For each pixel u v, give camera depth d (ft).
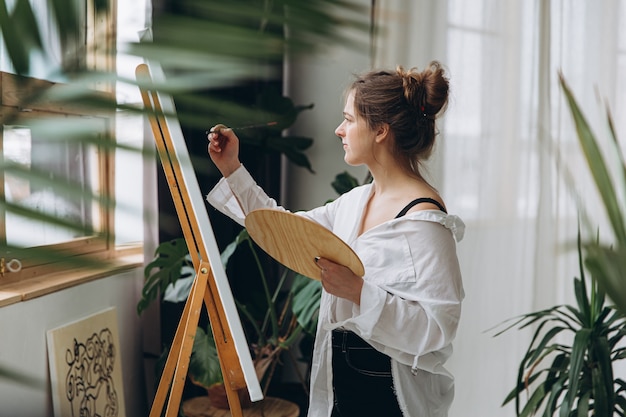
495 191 11.28
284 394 12.16
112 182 7.51
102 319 8.71
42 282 7.79
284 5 0.81
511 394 8.38
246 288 11.39
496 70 11.18
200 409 9.71
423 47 10.75
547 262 11.37
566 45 11.43
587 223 3.51
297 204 12.12
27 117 0.79
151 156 0.85
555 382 8.27
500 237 11.33
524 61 11.25
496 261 11.34
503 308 11.37
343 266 5.66
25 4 0.78
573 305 11.57
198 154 10.02
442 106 6.35
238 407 6.55
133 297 9.80
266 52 0.81
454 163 11.19
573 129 11.40
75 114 0.82
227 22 0.81
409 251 5.93
